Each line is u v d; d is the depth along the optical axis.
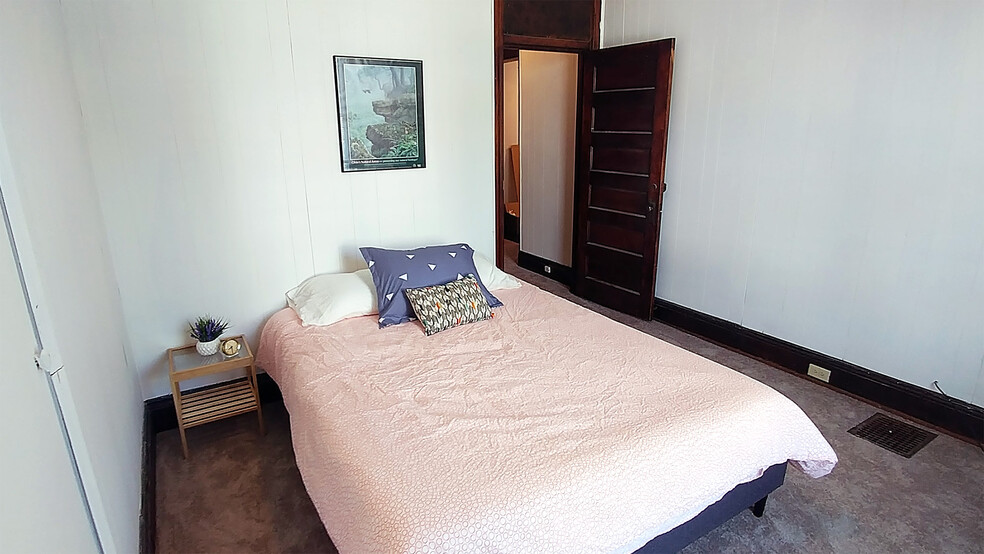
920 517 2.13
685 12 3.58
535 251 5.52
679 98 3.73
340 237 3.16
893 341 2.84
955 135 2.48
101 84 2.40
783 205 3.22
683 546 1.81
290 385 2.25
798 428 1.94
